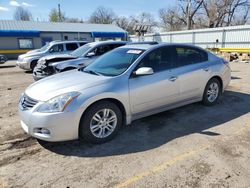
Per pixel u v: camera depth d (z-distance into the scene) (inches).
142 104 153.9
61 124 124.6
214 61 203.6
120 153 129.3
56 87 134.6
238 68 487.8
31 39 1114.7
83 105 128.7
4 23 1139.3
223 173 109.0
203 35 918.4
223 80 210.7
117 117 144.4
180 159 121.6
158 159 122.2
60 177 108.5
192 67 182.9
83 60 294.7
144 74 147.3
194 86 185.3
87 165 118.0
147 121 174.4
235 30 796.0
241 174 108.0
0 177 108.9
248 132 152.8
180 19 1651.1
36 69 319.9
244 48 725.9
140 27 1216.8
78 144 140.2
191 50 187.8
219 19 1510.8
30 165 118.9
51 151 132.7
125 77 146.5
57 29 1190.3
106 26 1411.2
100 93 133.6
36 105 126.5
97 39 1299.2
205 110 196.9
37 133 127.6
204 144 137.5
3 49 1056.8
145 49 163.0
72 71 174.1
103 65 167.3
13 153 130.9
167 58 169.5
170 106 173.2
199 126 164.4
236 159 120.5
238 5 1512.1
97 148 135.5
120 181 104.8
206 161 119.1
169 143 139.7
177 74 170.9
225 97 238.2
